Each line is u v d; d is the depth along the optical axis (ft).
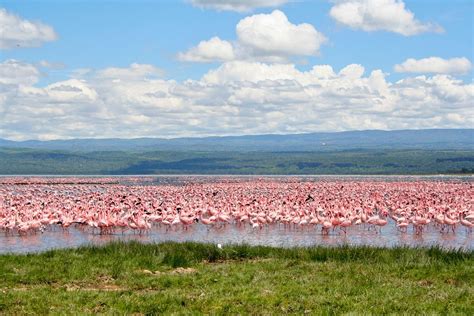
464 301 57.52
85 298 58.85
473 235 131.13
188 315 53.01
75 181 433.89
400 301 57.36
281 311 54.39
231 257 85.10
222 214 147.23
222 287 63.36
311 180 456.86
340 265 75.82
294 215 143.64
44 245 116.26
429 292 60.95
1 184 371.97
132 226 130.82
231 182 406.62
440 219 137.80
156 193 240.94
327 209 150.61
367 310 54.19
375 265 75.36
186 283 66.13
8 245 116.26
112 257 80.18
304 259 82.02
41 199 197.06
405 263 76.23
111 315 52.95
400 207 166.09
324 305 56.03
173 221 140.26
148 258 78.59
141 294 60.75
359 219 140.56
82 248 87.71
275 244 116.26
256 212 150.71
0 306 56.03
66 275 70.03
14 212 146.51
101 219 131.85
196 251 84.84
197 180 481.46
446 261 78.48
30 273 70.49
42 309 55.26
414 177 574.56
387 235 131.03
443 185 296.10
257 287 62.75
